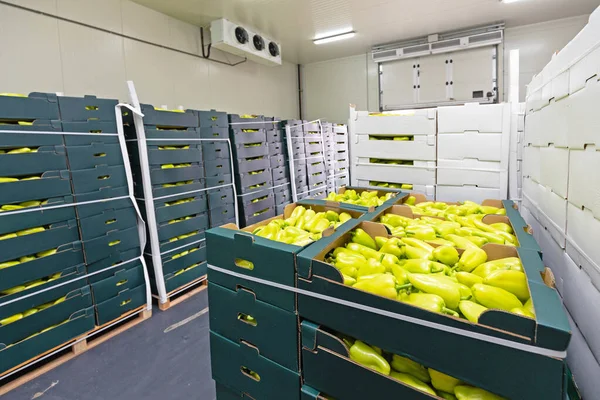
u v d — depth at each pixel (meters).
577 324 1.10
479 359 0.70
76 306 2.07
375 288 0.88
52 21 3.04
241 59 5.41
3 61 2.73
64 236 2.01
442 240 1.24
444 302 0.84
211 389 1.76
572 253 1.13
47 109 1.92
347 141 6.25
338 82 6.74
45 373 1.90
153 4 3.85
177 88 4.33
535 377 0.64
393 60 5.96
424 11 4.48
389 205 1.69
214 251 1.17
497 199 1.86
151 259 2.60
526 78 5.23
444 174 2.05
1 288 1.73
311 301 0.95
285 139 4.27
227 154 3.23
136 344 2.17
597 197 0.88
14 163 1.78
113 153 2.28
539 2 4.36
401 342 0.80
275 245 1.03
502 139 1.88
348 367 0.88
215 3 3.92
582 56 0.96
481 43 5.14
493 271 0.92
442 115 2.02
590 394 1.00
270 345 1.05
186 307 2.66
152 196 2.53
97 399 1.71
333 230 1.22
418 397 0.77
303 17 4.47
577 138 1.02
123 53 3.66
